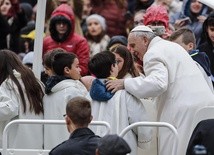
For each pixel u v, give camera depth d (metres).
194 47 17.98
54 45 21.73
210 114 16.03
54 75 16.83
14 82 16.69
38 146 16.80
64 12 21.73
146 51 16.64
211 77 18.55
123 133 15.28
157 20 17.48
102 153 13.29
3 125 16.64
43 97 16.88
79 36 21.77
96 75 16.53
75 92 16.64
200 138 14.96
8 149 16.12
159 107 16.58
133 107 16.28
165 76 16.23
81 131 14.56
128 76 17.19
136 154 16.34
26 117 16.72
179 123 16.34
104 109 16.31
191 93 16.39
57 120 15.76
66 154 14.41
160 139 16.52
